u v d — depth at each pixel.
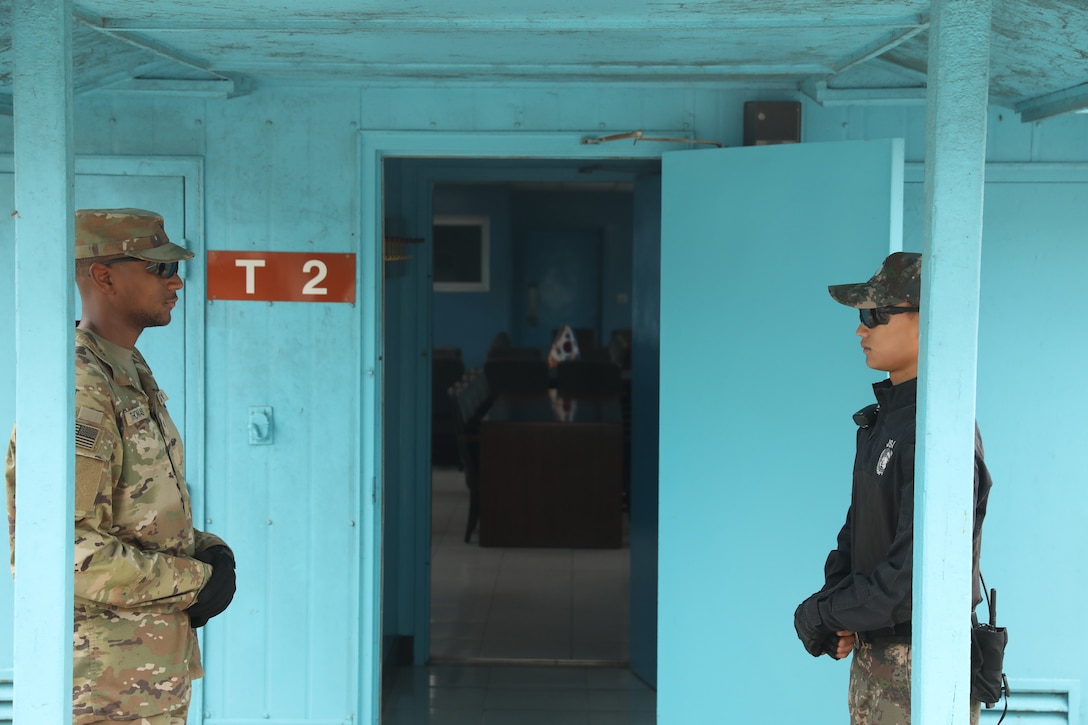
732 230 3.40
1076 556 3.76
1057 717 3.80
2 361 3.70
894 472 2.32
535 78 3.52
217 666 3.75
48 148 1.96
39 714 2.00
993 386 3.74
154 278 2.45
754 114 3.57
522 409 8.14
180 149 3.66
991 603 2.35
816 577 3.34
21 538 2.00
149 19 2.41
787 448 3.36
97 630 2.29
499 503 7.37
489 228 14.77
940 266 1.91
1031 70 3.03
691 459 3.48
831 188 3.28
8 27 2.53
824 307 3.29
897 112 3.66
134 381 2.39
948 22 1.89
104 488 2.22
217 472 3.72
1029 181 3.68
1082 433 3.74
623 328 15.82
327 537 3.74
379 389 3.77
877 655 2.33
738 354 3.41
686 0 2.23
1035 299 3.71
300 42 2.95
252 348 3.70
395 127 3.66
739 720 3.45
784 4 2.24
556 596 6.11
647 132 3.67
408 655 4.91
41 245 1.97
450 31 2.62
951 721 1.95
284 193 3.66
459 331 14.88
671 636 3.52
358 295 3.68
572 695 4.53
